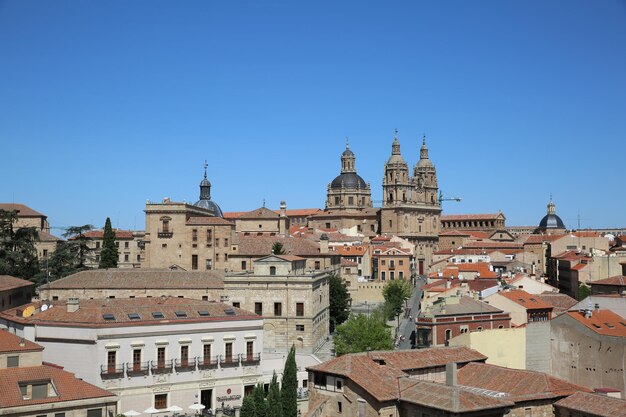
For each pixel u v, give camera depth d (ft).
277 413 296.10
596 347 367.04
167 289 495.41
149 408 341.41
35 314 364.58
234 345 370.53
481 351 371.56
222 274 522.88
